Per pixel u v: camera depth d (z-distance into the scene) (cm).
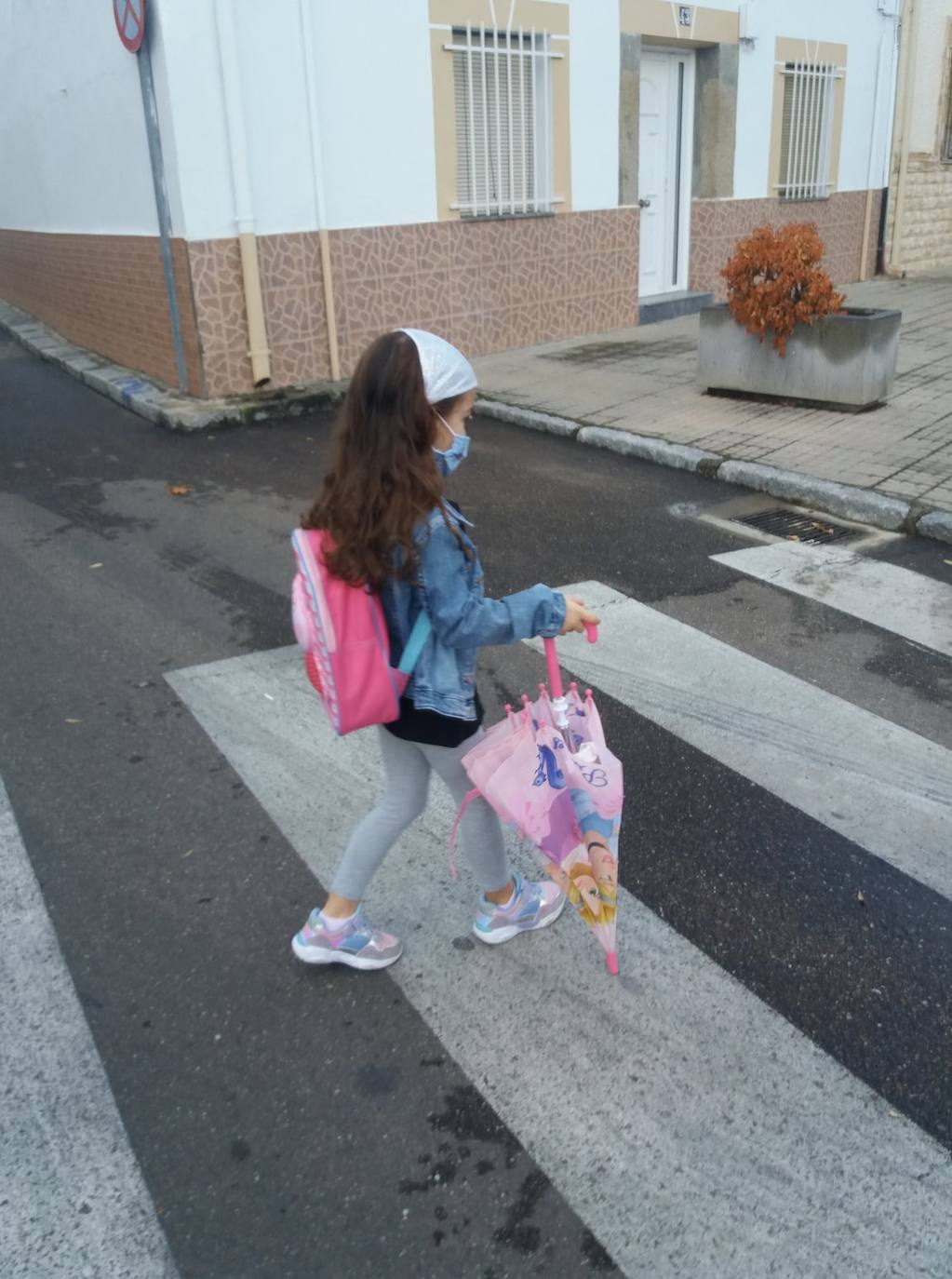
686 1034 266
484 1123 241
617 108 1134
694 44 1213
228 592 546
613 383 960
